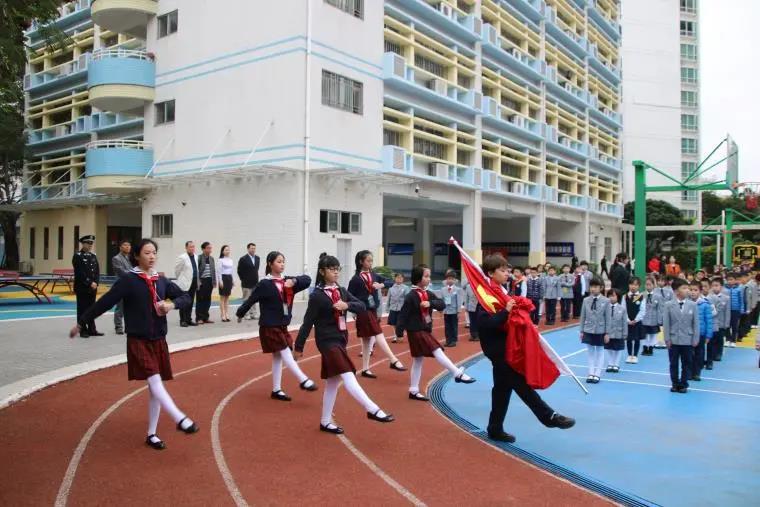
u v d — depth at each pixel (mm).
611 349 12211
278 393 9102
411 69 26906
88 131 34031
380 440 7219
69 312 18375
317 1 22531
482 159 33781
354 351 13922
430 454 6750
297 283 9234
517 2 36094
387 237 46688
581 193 45562
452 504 5383
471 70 31516
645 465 6570
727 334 15695
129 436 7098
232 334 14805
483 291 7102
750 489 5898
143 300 6590
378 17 25422
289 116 22312
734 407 9359
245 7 23703
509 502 5457
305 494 5523
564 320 21984
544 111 38750
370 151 24750
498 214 38000
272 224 22625
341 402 9062
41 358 11234
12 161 39625
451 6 29938
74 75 35281
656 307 14203
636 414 8859
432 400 9445
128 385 9594
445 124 30141
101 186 26891
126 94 26516
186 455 6488
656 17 68062
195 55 25328
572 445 7270
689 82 73375
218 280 16984
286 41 22453
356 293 10922
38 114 38688
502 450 6977
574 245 45406
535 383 6656
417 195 27500
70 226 35594
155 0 27000
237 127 23797
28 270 38750
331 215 23141
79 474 5887
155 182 25125
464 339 16688
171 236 26266
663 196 67938
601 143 49562
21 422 7570
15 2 8820
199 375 10602
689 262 58844
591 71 47219
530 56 37000
